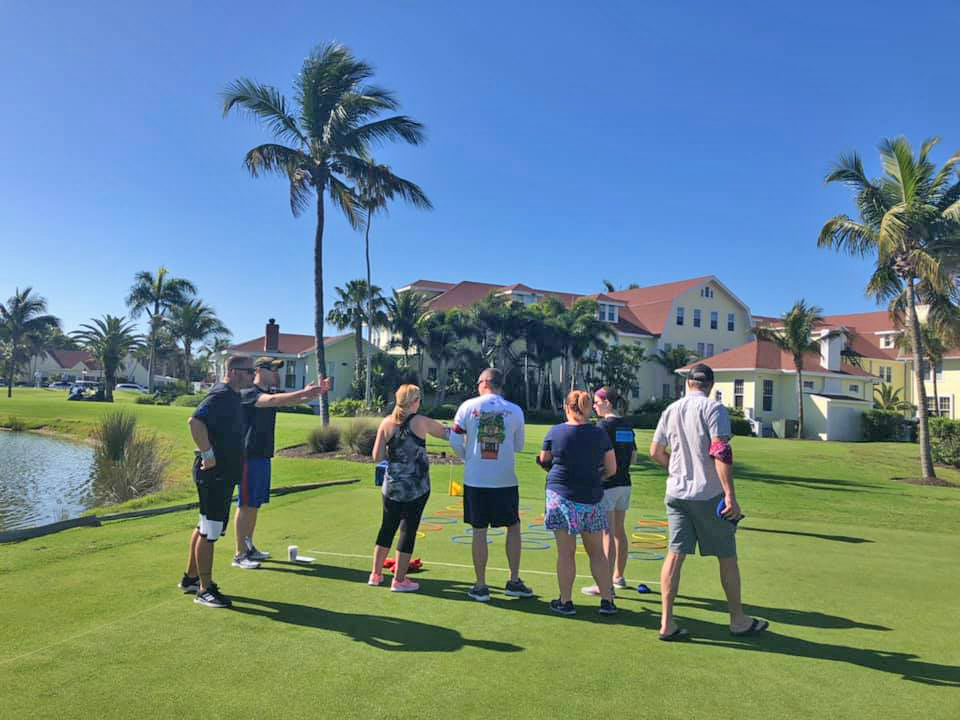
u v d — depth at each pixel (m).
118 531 8.15
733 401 40.28
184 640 4.52
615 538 6.26
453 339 45.81
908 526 10.62
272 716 3.45
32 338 72.19
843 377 40.28
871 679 4.09
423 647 4.50
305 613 5.16
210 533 5.30
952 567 7.25
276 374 7.00
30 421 34.50
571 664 4.25
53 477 18.52
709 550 4.87
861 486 16.05
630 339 49.47
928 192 18.12
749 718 3.54
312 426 24.94
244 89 20.20
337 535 8.20
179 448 21.78
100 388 56.44
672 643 4.69
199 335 63.16
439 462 16.62
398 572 5.81
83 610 5.12
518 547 5.78
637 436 29.83
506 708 3.61
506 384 47.09
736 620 4.89
